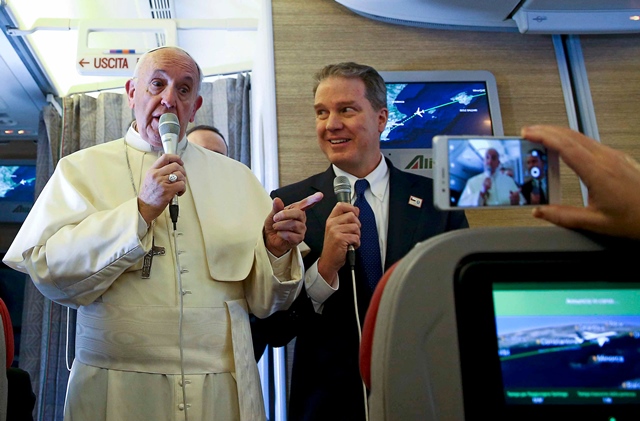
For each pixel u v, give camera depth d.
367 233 1.63
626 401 0.62
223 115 3.59
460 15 2.39
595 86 2.49
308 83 2.35
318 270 1.51
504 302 0.63
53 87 3.74
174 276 1.45
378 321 0.64
